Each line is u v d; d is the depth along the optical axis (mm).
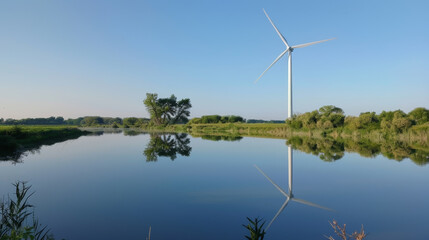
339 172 10828
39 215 5715
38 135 27609
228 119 85188
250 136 37250
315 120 38688
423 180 9344
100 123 133875
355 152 17375
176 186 8422
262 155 16000
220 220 5512
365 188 8258
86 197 7148
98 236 4664
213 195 7406
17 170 11086
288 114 44500
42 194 7402
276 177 9844
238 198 7137
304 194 7578
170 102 72812
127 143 25344
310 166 12227
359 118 31906
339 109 49219
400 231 4918
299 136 36625
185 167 11898
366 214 5887
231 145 22766
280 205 6531
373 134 28422
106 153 17219
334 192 7785
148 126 84688
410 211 6074
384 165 12430
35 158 14828
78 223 5281
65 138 33406
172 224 5266
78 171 10930
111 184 8641
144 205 6492
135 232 4855
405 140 25250
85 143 25469
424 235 4734
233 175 10211
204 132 53750
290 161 13664
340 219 5574
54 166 12125
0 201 6473
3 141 17859
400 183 8906
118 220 5453
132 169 11375
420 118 28531
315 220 5520
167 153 17125
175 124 77625
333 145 22344
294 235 4738
